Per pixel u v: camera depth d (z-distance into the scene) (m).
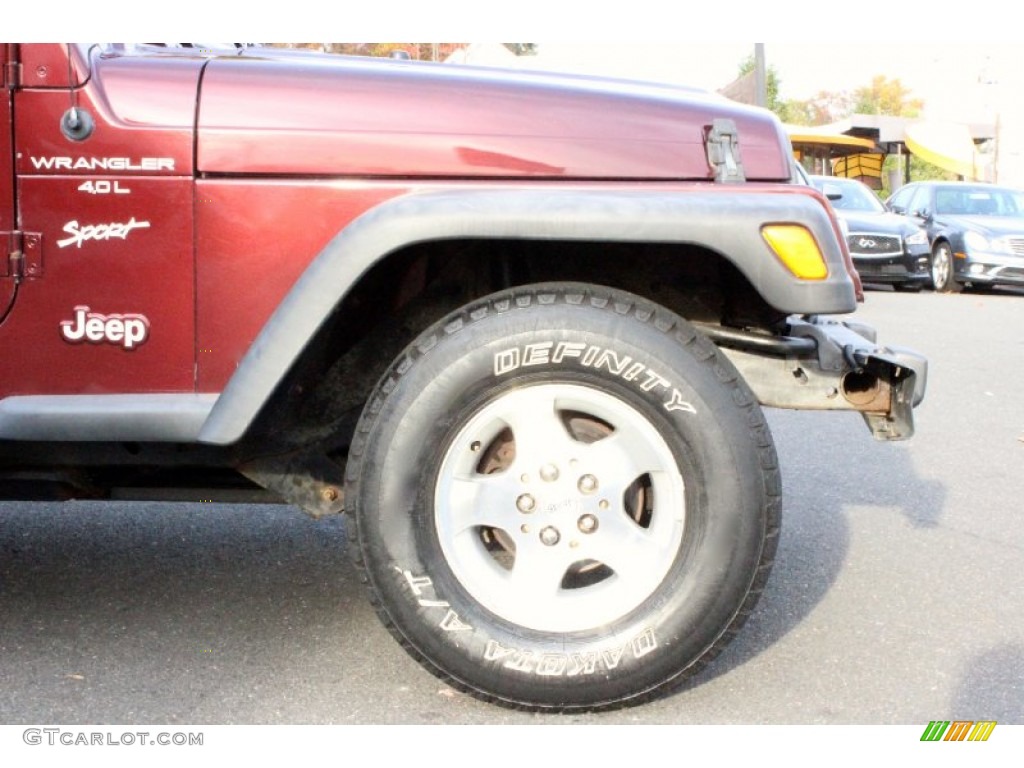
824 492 4.78
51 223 2.50
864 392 2.80
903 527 4.24
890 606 3.34
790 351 2.79
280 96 2.56
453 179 2.58
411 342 2.63
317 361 2.76
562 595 2.51
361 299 2.81
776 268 2.41
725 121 2.74
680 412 2.41
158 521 4.14
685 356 2.42
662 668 2.45
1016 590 3.51
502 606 2.49
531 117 2.65
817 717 2.57
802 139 24.12
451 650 2.45
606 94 2.74
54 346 2.53
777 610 3.29
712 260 2.82
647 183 2.63
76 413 2.50
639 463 2.48
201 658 2.87
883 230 15.14
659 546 2.48
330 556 3.76
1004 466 5.30
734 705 2.62
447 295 2.87
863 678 2.80
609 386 2.43
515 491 2.50
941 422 6.35
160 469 2.96
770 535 2.44
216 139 2.51
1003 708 2.64
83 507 4.30
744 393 2.43
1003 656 2.96
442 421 2.43
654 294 2.90
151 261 2.52
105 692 2.66
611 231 2.38
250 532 4.02
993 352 9.20
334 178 2.54
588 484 2.49
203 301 2.53
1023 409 6.75
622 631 2.45
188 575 3.53
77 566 3.60
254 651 2.92
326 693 2.66
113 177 2.50
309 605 3.28
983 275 15.12
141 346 2.54
